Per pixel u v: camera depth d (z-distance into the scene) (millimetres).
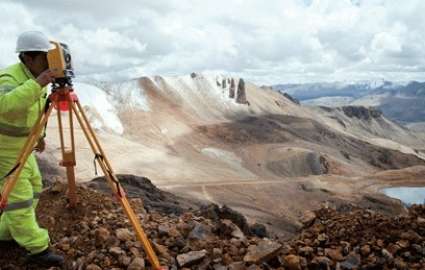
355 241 6188
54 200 7906
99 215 7594
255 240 6844
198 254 5766
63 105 5074
